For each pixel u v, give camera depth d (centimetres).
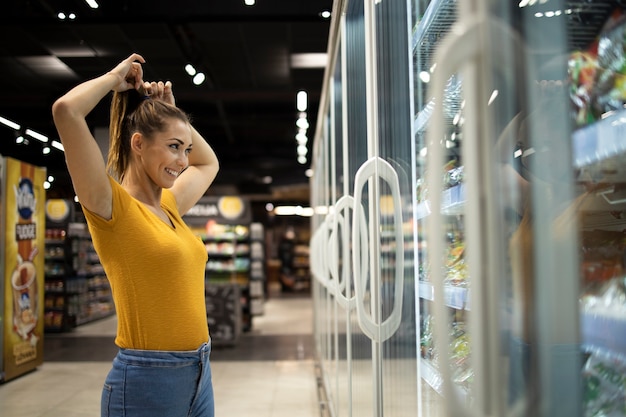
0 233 546
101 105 217
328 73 342
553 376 60
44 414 436
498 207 61
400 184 134
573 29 64
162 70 705
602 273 62
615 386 60
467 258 66
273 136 1247
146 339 127
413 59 119
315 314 678
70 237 957
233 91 830
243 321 931
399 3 133
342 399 287
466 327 72
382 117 159
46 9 530
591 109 63
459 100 75
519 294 61
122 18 555
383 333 161
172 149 136
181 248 133
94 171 119
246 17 557
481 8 63
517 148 62
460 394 68
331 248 331
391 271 148
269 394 494
